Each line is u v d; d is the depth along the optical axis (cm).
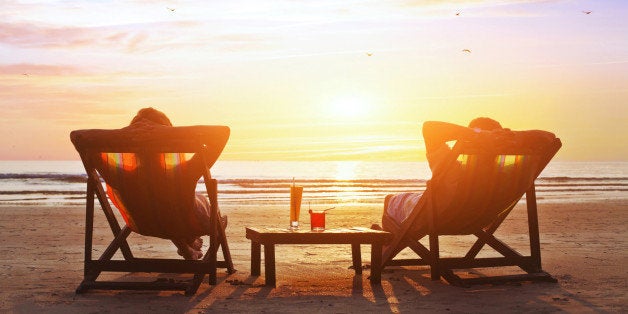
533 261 664
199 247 714
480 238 661
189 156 593
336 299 565
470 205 628
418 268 747
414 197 685
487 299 566
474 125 651
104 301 553
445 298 570
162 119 615
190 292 581
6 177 4362
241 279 660
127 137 557
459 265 643
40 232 1111
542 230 1197
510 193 630
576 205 1958
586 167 12488
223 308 527
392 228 696
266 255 620
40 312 509
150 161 566
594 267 744
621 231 1183
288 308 528
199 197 644
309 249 896
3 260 783
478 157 604
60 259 795
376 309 525
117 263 602
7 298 561
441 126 595
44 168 9525
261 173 7838
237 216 1505
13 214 1481
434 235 638
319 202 2256
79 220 1357
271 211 1678
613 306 536
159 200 586
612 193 2978
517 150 605
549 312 514
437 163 610
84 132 564
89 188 604
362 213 1703
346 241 619
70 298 563
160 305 538
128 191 583
